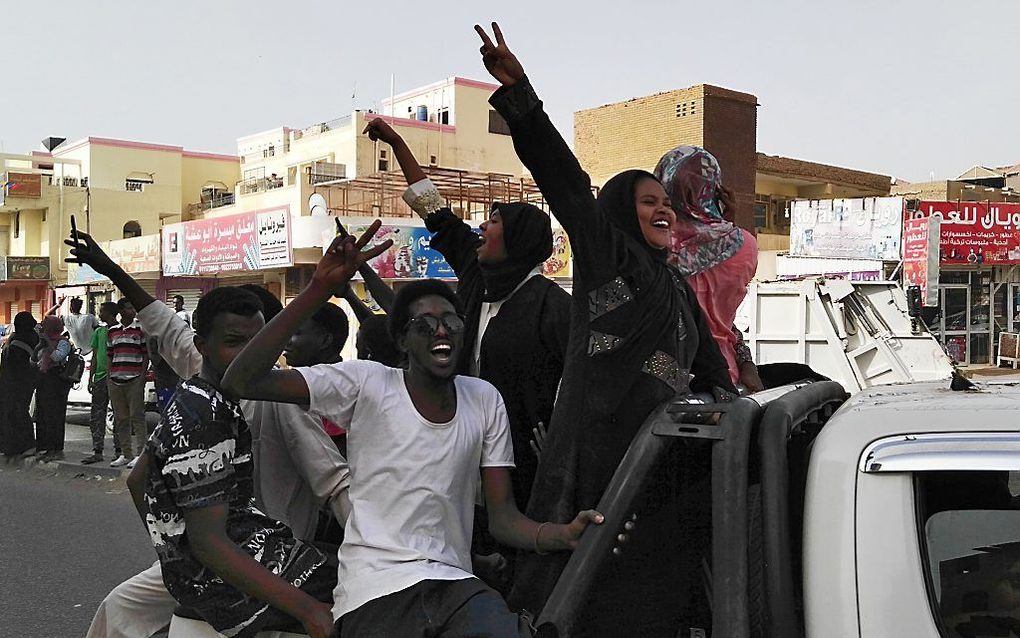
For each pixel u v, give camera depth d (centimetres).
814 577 191
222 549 248
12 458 1167
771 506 198
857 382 961
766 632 192
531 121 229
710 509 220
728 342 362
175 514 255
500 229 289
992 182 3669
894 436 194
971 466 183
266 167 3938
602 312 231
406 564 231
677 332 241
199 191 4244
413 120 3650
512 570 270
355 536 238
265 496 308
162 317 376
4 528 816
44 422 1134
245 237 2177
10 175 3709
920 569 185
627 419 231
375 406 243
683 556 221
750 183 2492
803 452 220
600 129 2648
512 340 286
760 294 1004
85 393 1622
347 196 2411
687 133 2425
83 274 3102
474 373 305
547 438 240
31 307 3897
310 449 298
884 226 2128
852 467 194
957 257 2148
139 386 1073
